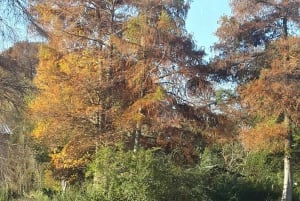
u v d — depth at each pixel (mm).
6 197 15453
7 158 11672
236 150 39844
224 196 25156
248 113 27719
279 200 29641
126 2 26000
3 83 11000
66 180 28328
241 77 29031
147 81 25375
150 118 25031
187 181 18375
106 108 25562
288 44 26969
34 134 24422
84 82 24906
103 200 17766
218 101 27750
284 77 26969
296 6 28203
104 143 24750
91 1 25578
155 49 25484
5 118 11125
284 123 27594
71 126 25156
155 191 17766
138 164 17969
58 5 24578
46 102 24266
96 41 25859
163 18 25359
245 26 28797
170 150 25797
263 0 28641
